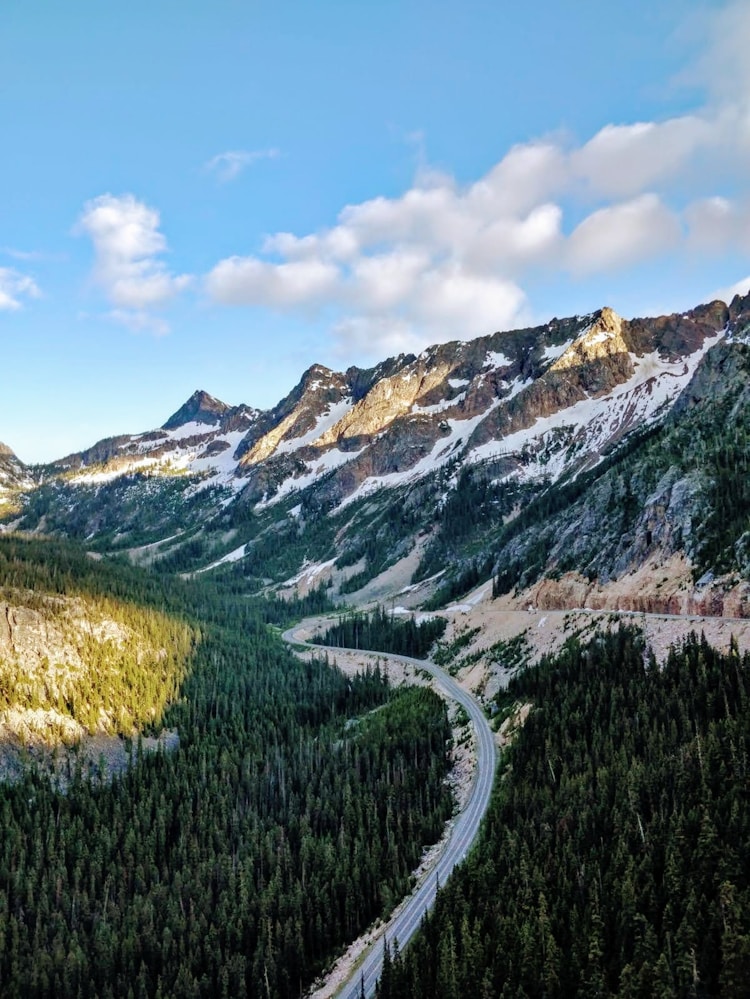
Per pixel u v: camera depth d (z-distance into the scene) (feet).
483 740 444.14
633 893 237.25
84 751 481.05
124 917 329.31
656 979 204.85
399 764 437.17
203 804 415.23
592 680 414.21
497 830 319.47
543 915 245.24
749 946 198.90
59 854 369.30
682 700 339.36
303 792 435.12
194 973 301.84
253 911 327.47
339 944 307.78
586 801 307.58
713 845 241.76
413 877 328.29
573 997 222.48
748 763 273.54
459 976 237.25
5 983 295.69
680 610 437.17
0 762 444.55
